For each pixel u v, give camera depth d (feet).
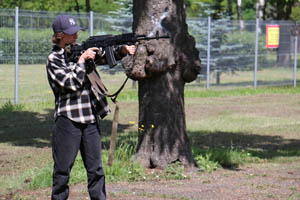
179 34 31.65
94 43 20.44
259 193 26.27
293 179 29.91
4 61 60.70
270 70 87.76
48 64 19.48
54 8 157.79
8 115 55.01
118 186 27.63
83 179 28.63
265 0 148.77
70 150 19.62
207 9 106.52
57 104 19.74
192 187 27.53
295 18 183.42
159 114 31.73
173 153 31.81
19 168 31.78
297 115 58.23
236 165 34.06
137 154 32.30
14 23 60.39
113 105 63.77
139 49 30.73
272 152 38.60
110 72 70.79
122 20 71.46
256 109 62.54
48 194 25.81
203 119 54.65
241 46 83.46
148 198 25.05
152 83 31.65
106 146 39.09
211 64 81.05
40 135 44.78
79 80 19.06
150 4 31.19
